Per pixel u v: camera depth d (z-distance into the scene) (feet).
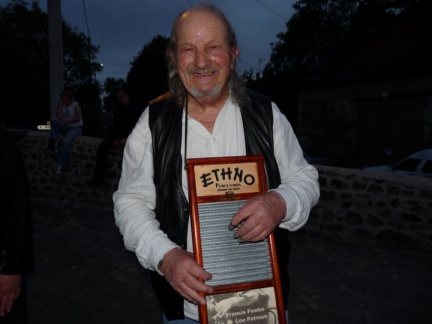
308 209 5.15
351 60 59.67
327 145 59.77
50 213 21.88
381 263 15.37
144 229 4.93
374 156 53.21
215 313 4.68
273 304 4.85
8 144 6.04
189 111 5.41
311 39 82.23
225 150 5.30
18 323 6.44
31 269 6.28
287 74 82.69
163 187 5.21
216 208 4.80
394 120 50.55
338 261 15.58
